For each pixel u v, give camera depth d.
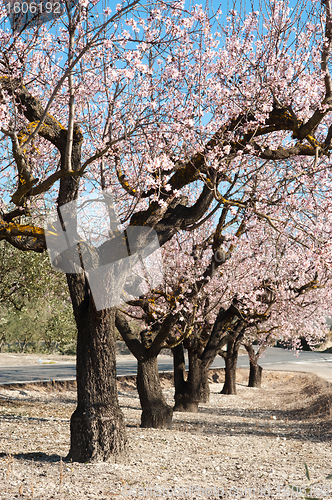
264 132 9.25
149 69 8.34
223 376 35.09
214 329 18.70
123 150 9.19
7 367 30.42
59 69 9.78
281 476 7.30
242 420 17.08
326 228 10.79
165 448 9.47
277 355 51.44
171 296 12.87
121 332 13.57
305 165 10.72
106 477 6.38
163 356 47.41
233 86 9.16
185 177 8.53
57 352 46.22
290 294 16.11
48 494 5.34
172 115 8.39
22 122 8.12
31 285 17.86
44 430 11.07
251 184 11.44
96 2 7.08
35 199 10.27
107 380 7.60
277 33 9.26
